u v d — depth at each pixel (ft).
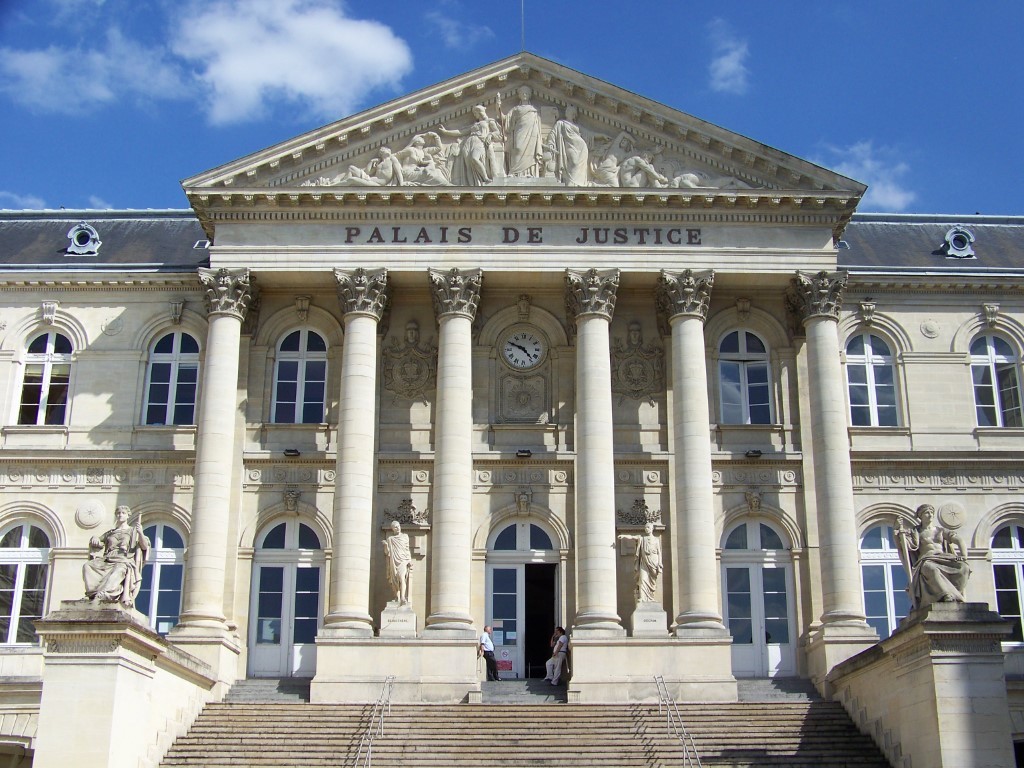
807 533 111.96
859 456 116.67
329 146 113.91
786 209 113.09
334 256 112.27
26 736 104.83
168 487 115.44
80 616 79.71
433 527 106.83
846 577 104.73
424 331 117.60
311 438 114.52
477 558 111.14
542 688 102.32
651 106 114.42
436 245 112.37
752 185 113.70
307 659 109.40
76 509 115.14
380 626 104.12
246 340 115.85
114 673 79.05
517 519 113.19
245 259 112.27
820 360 110.22
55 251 129.90
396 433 114.62
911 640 81.20
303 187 111.45
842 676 96.07
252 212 113.19
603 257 112.16
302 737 88.99
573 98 116.16
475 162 113.09
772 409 116.16
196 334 121.08
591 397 108.37
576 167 113.29
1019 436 119.44
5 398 119.75
